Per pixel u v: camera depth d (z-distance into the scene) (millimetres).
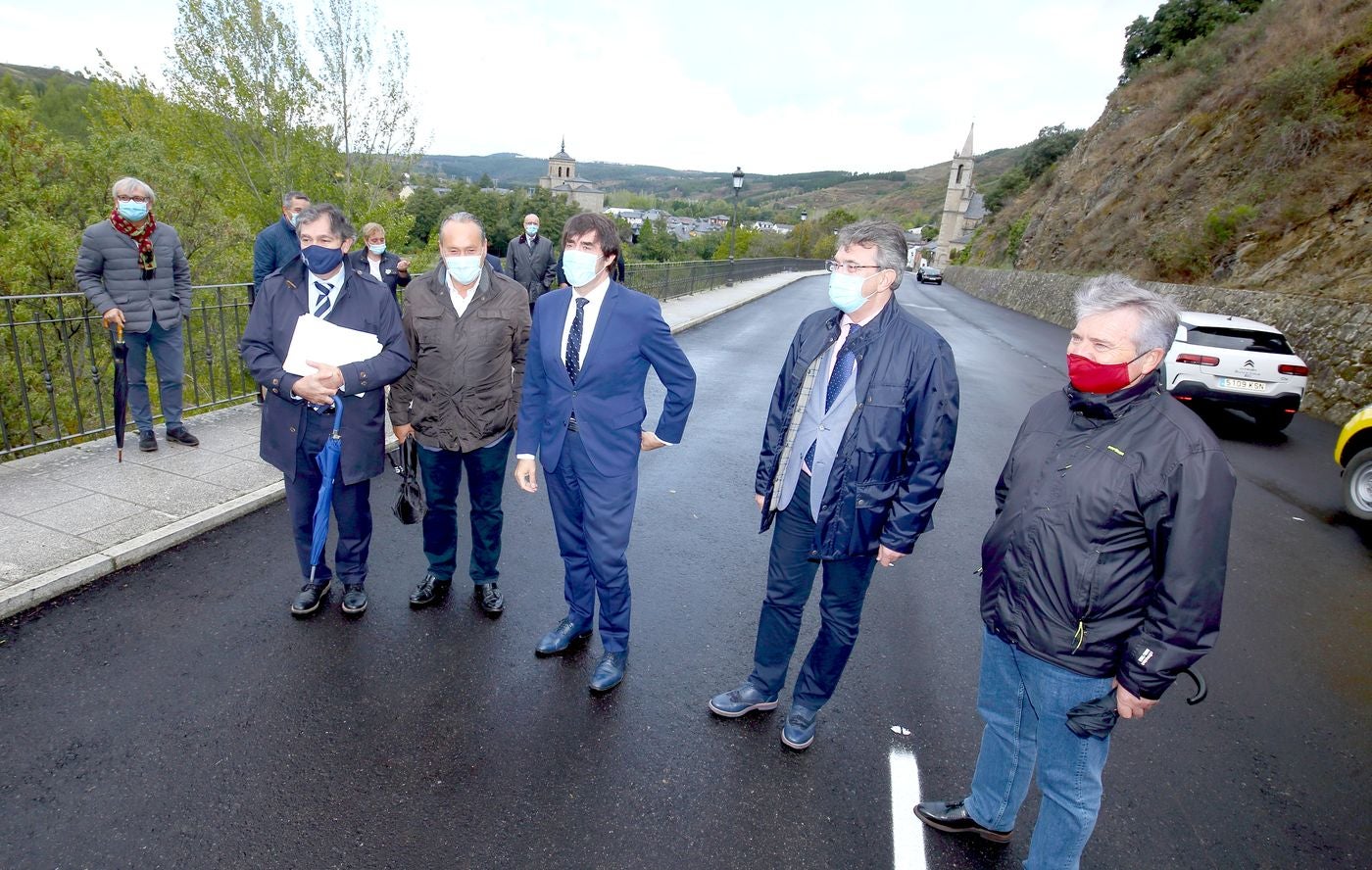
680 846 2256
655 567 4152
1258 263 15594
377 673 2979
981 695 2254
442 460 3277
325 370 2852
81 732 2516
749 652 3363
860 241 2281
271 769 2434
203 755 2463
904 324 2363
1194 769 2787
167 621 3199
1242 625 3973
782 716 2934
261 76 16078
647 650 3316
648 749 2676
